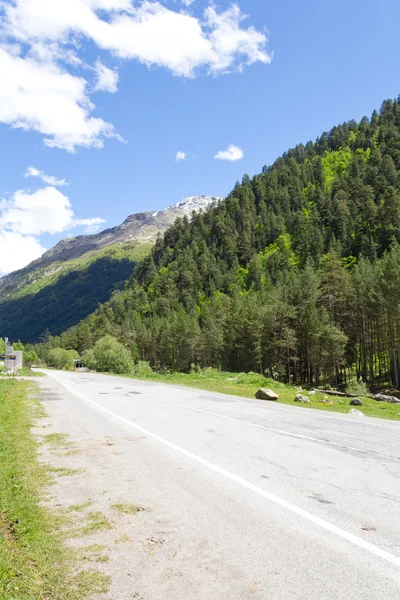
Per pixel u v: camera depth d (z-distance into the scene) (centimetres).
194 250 15425
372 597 303
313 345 5191
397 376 4569
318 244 11706
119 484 579
